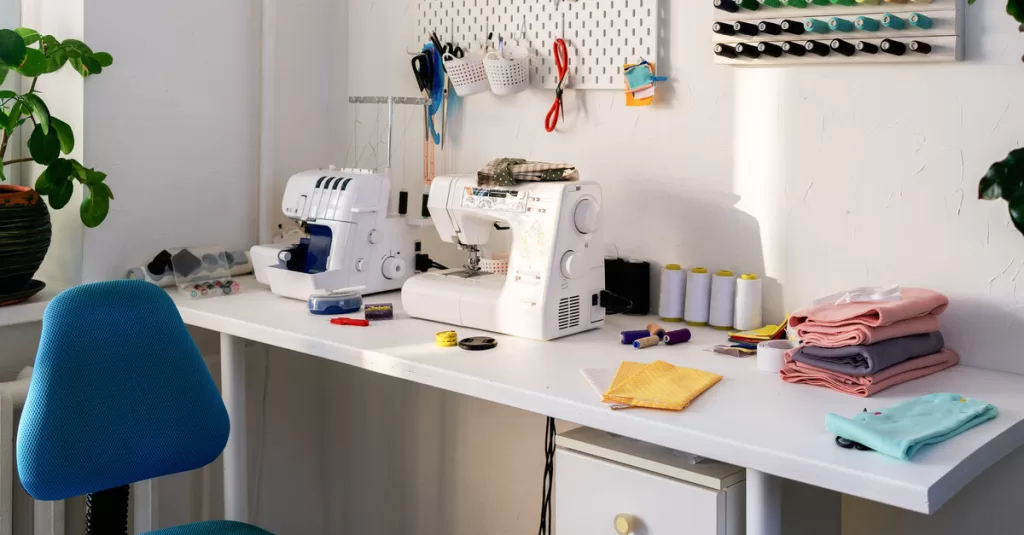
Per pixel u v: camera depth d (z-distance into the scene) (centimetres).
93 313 156
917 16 171
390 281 235
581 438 164
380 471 287
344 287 225
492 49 242
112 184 238
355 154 287
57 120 215
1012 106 168
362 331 198
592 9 220
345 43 285
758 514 137
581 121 229
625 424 144
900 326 161
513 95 241
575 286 196
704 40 205
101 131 234
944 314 179
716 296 202
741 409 146
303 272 234
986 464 131
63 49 215
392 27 270
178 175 252
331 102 287
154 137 246
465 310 201
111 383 156
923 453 126
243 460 226
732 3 194
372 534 292
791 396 154
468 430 264
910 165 181
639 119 218
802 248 196
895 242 184
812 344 163
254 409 276
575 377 164
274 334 200
